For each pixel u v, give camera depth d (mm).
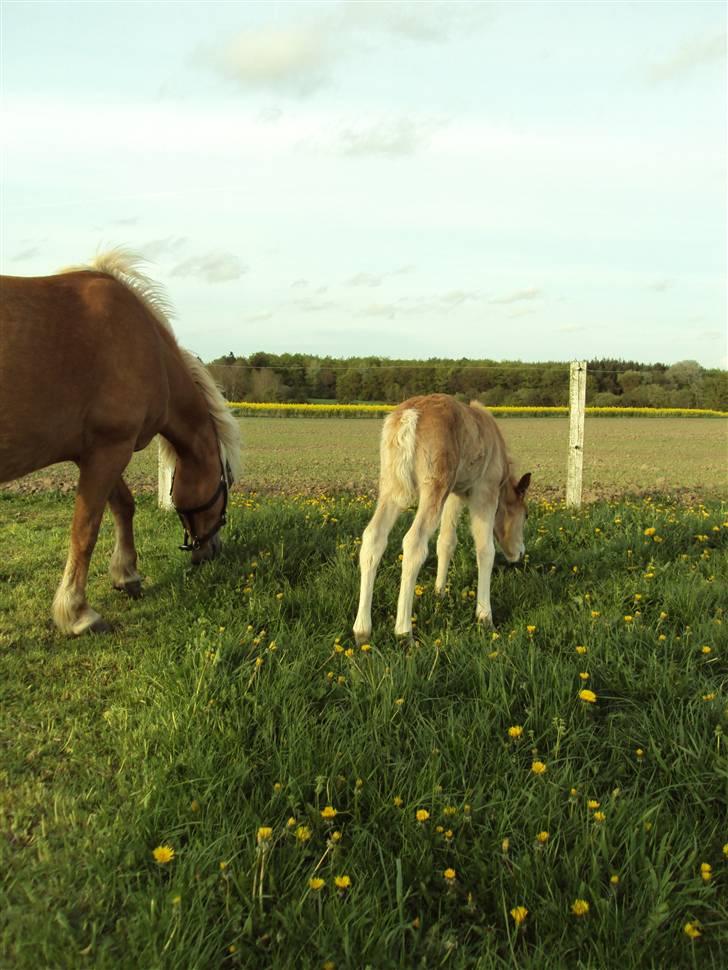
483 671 3572
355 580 5043
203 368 5355
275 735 3172
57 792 2926
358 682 3523
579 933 2197
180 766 2971
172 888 2291
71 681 3932
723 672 3840
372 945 2131
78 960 2051
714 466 17109
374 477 13672
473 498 4918
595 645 3955
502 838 2535
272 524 6578
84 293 4309
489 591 4777
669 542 6164
